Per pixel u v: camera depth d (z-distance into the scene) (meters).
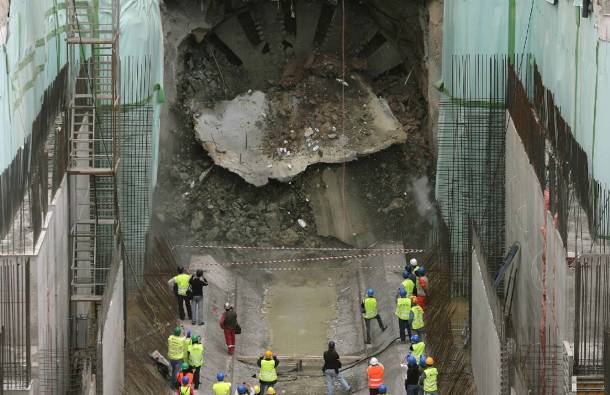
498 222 45.81
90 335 38.84
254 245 50.88
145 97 45.19
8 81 33.72
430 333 42.84
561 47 39.69
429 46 51.12
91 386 34.34
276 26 54.34
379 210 51.62
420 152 52.38
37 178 34.84
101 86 43.31
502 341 33.56
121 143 44.69
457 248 45.94
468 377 40.09
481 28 45.50
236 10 53.47
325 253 50.91
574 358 31.77
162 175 51.22
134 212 45.09
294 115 53.16
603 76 34.34
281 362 43.12
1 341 30.77
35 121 37.38
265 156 52.06
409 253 49.69
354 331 45.53
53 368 35.03
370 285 48.31
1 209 32.84
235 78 54.28
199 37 52.72
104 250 42.25
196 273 43.81
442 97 47.91
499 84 45.69
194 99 53.16
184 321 44.22
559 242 34.41
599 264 31.97
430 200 51.28
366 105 53.34
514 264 42.38
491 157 46.03
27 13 36.31
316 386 42.00
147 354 41.59
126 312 41.66
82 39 39.84
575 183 37.53
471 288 40.88
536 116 41.19
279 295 48.84
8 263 32.22
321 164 52.06
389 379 41.06
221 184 51.78
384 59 54.50
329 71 53.94
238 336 45.25
